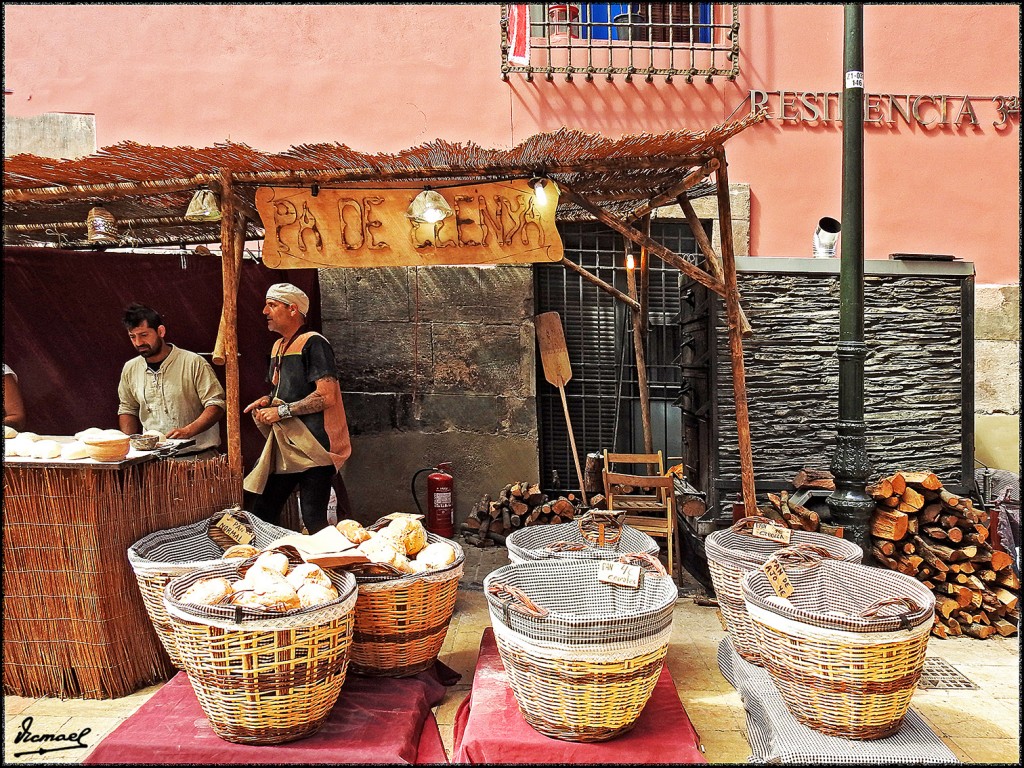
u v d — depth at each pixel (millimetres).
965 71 5332
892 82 5309
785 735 2283
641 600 2777
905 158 5328
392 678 2760
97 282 4645
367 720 2426
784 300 4227
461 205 3400
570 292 5547
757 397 4223
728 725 2633
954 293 4312
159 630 2713
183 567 2619
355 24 5191
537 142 3023
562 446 5594
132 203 3959
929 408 4320
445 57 5211
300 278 4898
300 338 3855
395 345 5344
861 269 3525
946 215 5336
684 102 5262
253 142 5176
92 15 5098
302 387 3814
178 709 2449
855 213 3494
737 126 2936
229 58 5164
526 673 2264
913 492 3648
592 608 2852
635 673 2217
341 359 5344
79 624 2803
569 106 5230
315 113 5191
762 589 2666
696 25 5137
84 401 4641
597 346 5570
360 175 3262
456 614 3840
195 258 4777
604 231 5551
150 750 2203
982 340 5293
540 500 5133
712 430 4215
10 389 4113
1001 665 3215
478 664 2855
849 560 2941
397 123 5203
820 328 4227
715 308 4195
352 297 5316
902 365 4309
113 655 2834
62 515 2771
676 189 3512
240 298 4805
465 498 5387
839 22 5289
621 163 3248
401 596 2686
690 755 2217
